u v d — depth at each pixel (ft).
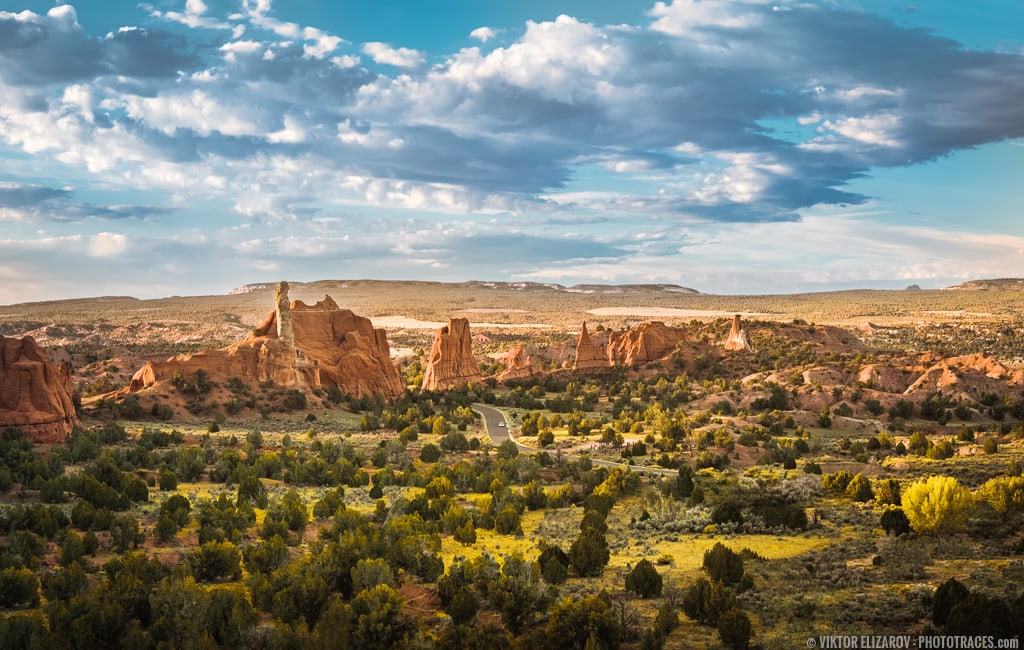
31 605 198.49
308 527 279.08
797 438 468.34
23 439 380.78
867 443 458.91
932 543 237.86
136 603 187.93
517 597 189.37
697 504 304.30
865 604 189.37
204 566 219.41
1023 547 222.48
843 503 302.25
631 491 336.08
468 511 297.74
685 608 190.70
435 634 186.80
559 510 312.09
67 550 228.22
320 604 192.65
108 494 289.12
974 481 332.39
